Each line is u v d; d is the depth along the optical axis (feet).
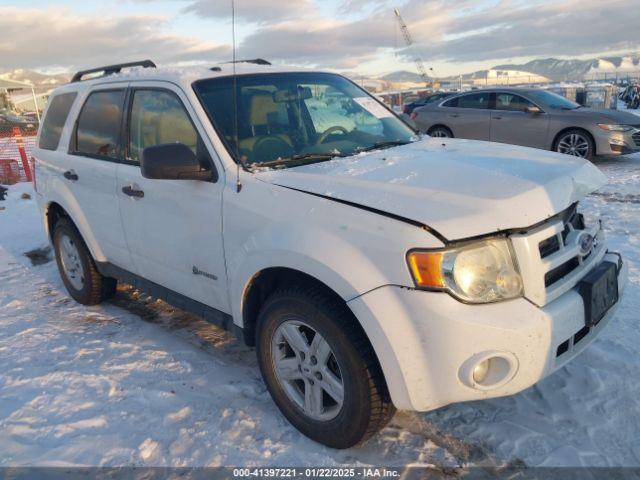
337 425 8.13
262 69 11.81
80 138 13.62
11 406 10.04
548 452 8.23
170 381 10.73
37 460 8.57
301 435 8.87
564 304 7.46
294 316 8.28
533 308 7.13
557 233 7.64
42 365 11.60
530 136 34.55
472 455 8.27
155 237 11.03
